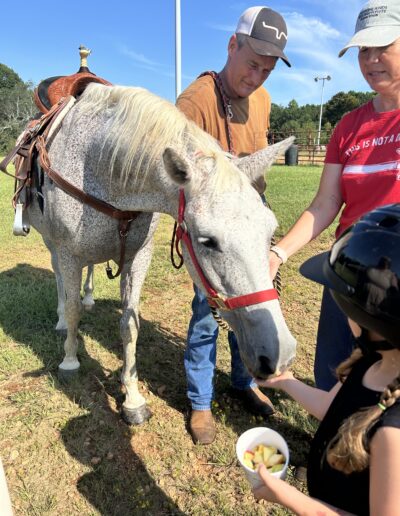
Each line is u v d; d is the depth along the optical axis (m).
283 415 2.56
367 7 1.62
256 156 1.78
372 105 1.83
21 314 3.59
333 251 1.10
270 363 1.55
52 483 2.07
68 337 2.70
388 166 1.70
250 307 1.58
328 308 1.97
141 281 2.49
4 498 0.94
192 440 2.36
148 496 2.02
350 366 1.18
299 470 2.13
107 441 2.32
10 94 54.31
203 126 2.20
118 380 2.84
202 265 1.66
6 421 2.44
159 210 2.01
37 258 5.07
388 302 0.92
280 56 2.00
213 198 1.58
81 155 2.18
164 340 3.35
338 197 1.99
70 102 2.48
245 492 2.04
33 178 2.58
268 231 1.61
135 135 1.91
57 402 2.59
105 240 2.29
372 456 0.89
